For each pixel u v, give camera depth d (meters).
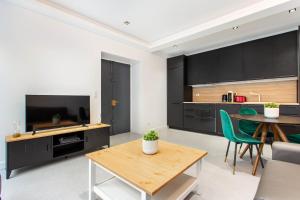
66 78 3.00
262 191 0.98
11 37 2.41
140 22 3.21
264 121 1.95
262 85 3.92
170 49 4.67
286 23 3.11
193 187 1.57
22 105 2.51
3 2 2.34
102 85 4.12
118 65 4.50
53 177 2.02
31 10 2.58
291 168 1.27
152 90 4.87
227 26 3.06
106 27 3.38
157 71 5.02
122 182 1.62
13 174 2.09
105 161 1.46
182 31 3.61
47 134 2.34
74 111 2.87
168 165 1.39
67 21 2.92
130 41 3.89
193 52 4.91
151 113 4.86
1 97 2.35
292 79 3.50
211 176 2.03
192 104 4.63
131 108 4.80
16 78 2.46
